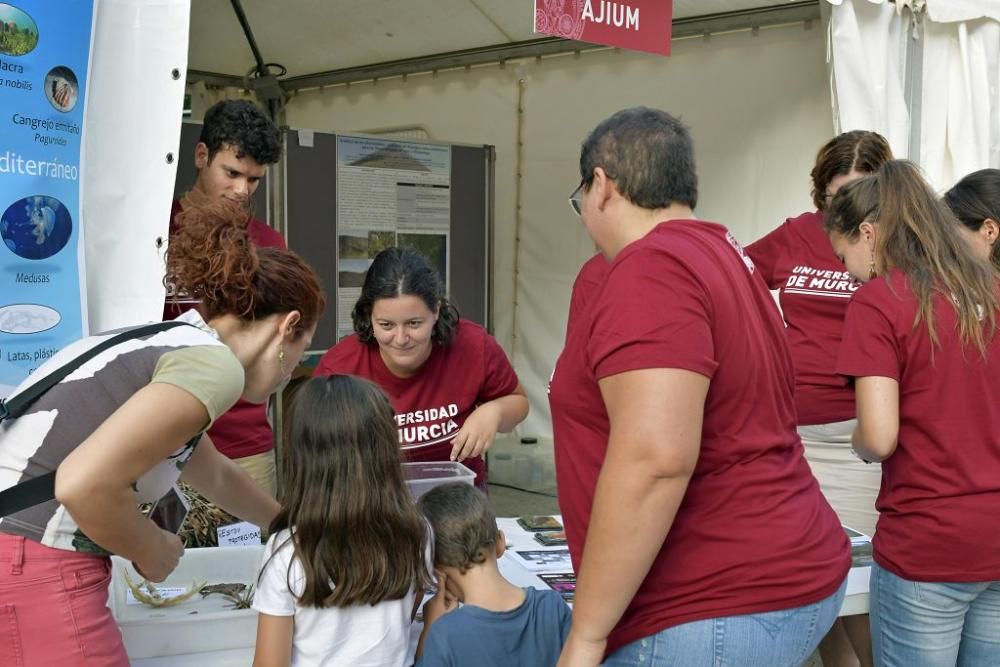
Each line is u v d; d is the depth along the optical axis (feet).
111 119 6.20
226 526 7.20
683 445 3.81
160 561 4.58
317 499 5.03
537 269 16.47
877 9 11.05
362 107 18.29
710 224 4.53
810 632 4.38
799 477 4.57
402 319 6.89
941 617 6.04
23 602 4.14
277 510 6.23
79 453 3.96
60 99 5.75
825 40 11.90
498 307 17.16
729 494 4.21
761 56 13.32
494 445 17.61
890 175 6.45
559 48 15.17
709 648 4.19
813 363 9.22
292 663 5.21
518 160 16.31
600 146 4.49
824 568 4.38
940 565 5.94
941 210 6.26
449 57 16.39
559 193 15.85
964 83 11.85
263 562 5.24
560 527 8.29
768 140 13.38
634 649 4.33
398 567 5.17
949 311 5.88
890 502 6.25
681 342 3.86
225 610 5.72
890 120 11.39
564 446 4.54
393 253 7.11
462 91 16.80
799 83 12.95
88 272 6.18
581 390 4.33
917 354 5.92
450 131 17.07
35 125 5.61
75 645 4.25
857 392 6.16
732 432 4.22
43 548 4.17
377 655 5.22
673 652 4.22
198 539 7.06
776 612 4.21
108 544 4.19
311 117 19.25
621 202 4.49
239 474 6.03
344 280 14.08
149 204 6.38
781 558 4.22
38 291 5.71
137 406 4.04
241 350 4.79
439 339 7.43
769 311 4.62
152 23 6.29
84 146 5.97
